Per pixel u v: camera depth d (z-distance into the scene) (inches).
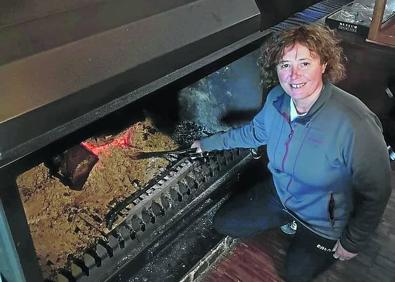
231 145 55.1
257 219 57.3
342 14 73.9
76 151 45.4
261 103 55.5
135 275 53.3
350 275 57.9
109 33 37.9
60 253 48.1
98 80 36.5
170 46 41.8
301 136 45.3
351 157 42.2
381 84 71.4
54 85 34.1
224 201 61.9
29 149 32.4
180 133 61.7
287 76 41.6
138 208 52.1
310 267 54.3
